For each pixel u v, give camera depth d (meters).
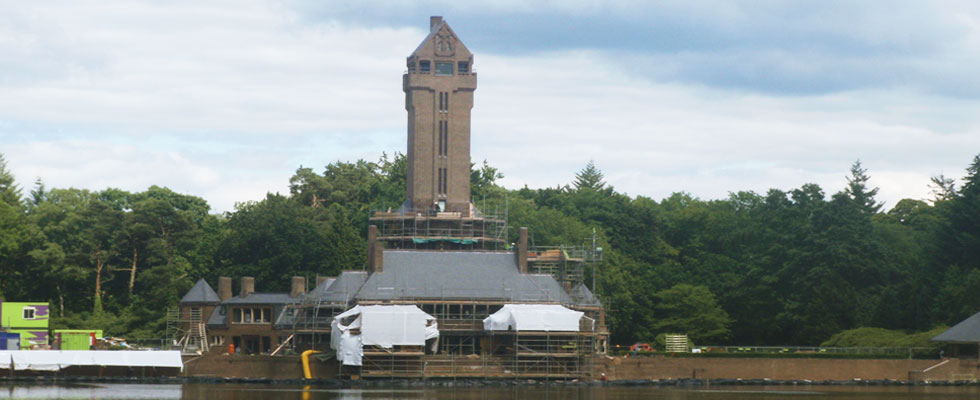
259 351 196.62
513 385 168.88
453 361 171.38
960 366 175.00
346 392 155.50
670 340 197.50
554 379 173.25
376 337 168.00
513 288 185.25
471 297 182.00
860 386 172.25
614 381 171.75
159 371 170.38
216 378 169.75
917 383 173.62
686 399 148.62
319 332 179.25
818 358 176.50
